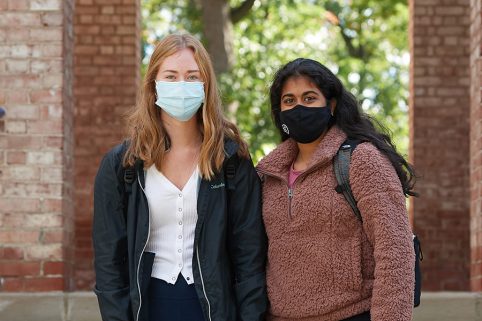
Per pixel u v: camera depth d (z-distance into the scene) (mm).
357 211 3848
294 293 3904
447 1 10414
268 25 18188
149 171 4094
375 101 22672
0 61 6664
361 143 3934
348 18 21188
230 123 4207
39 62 6664
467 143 10453
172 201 4035
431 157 10492
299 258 3912
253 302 4035
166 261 4043
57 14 6676
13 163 6625
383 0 19125
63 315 6387
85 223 10625
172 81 4070
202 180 4047
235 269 4152
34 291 6562
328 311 3840
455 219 10500
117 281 4055
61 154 6641
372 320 3711
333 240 3861
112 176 4070
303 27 18500
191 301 4012
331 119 4133
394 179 3818
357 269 3820
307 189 3930
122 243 4086
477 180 6684
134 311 3967
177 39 4129
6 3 6676
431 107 10461
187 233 4043
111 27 10531
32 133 6637
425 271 10508
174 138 4164
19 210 6605
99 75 10562
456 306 6301
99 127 10586
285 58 17922
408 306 3691
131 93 10539
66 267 6746
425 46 10445
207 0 13617
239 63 17172
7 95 6652
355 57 22625
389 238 3719
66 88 6820
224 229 4039
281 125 4172
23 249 6586
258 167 4176
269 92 4238
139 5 10773
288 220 3977
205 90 4090
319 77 4023
